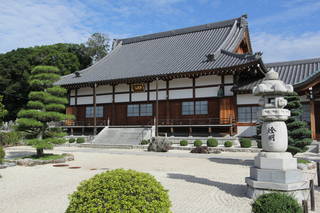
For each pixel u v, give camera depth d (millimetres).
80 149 23516
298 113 13672
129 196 4250
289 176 7398
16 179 11172
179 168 13398
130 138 25953
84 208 4180
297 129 13562
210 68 24781
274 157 7660
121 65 34156
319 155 17797
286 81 24297
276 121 7934
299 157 16859
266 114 7852
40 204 7516
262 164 7789
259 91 8055
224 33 33406
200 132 26516
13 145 28891
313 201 6766
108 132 28328
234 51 31047
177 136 26781
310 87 19750
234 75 25031
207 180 10422
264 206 5047
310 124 20672
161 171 12523
